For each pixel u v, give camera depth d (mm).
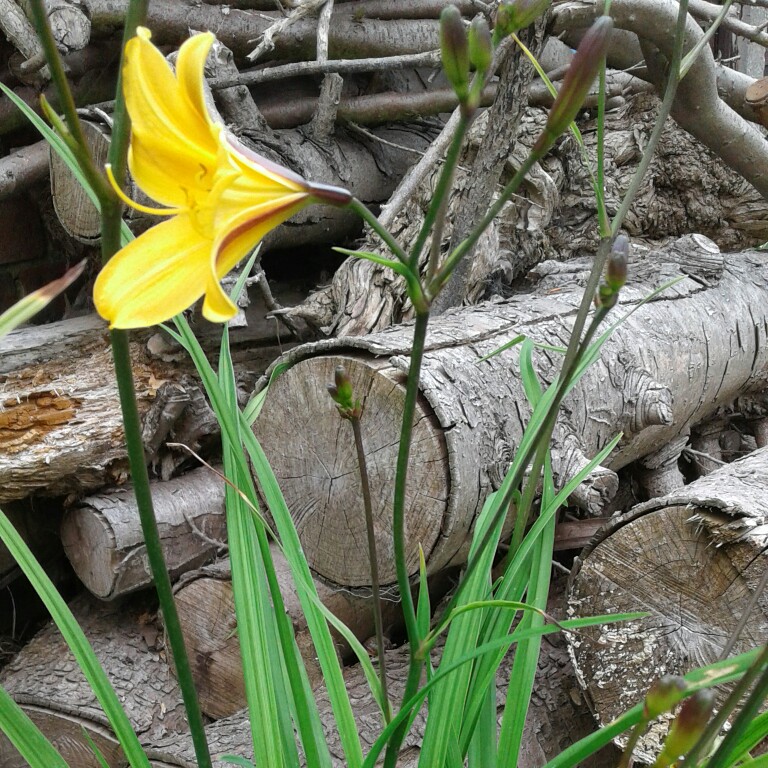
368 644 1986
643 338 2020
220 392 926
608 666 1528
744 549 1391
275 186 690
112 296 682
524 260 2627
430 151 2248
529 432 973
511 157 2557
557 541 1941
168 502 1980
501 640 793
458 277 2158
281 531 953
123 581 1916
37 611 2336
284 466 1740
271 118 2520
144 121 683
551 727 1672
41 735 840
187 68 679
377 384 1564
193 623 1883
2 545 2145
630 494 2479
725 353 2256
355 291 2209
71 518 1993
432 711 917
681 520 1459
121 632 1988
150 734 1798
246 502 901
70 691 1836
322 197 696
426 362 1582
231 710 1863
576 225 2828
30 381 1973
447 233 2320
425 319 736
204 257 691
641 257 2459
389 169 2680
